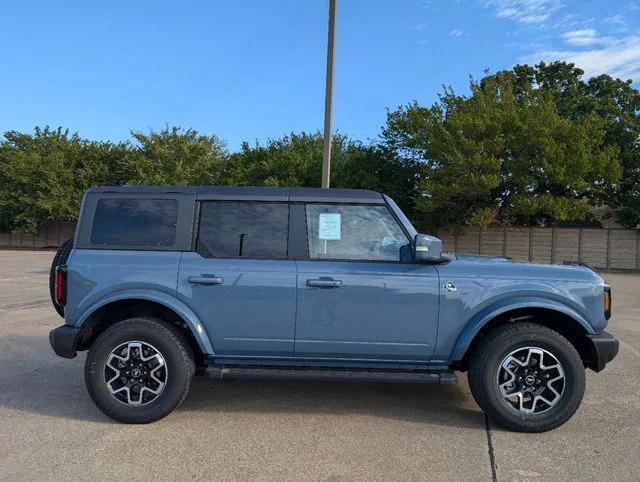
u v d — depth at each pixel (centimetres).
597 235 2652
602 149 2639
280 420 480
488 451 417
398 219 479
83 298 466
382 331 462
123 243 479
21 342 780
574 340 491
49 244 3956
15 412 494
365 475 375
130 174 3641
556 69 3288
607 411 516
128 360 463
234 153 3712
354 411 507
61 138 3831
